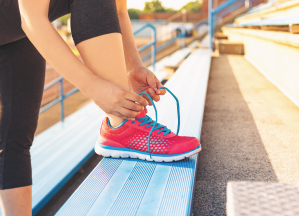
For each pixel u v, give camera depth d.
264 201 0.45
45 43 0.65
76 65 0.66
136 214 0.64
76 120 3.48
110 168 0.89
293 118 1.52
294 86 1.82
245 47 4.75
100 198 0.72
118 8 1.02
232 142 1.24
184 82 2.26
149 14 26.80
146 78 0.95
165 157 0.92
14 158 0.82
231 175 0.94
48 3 0.67
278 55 2.25
